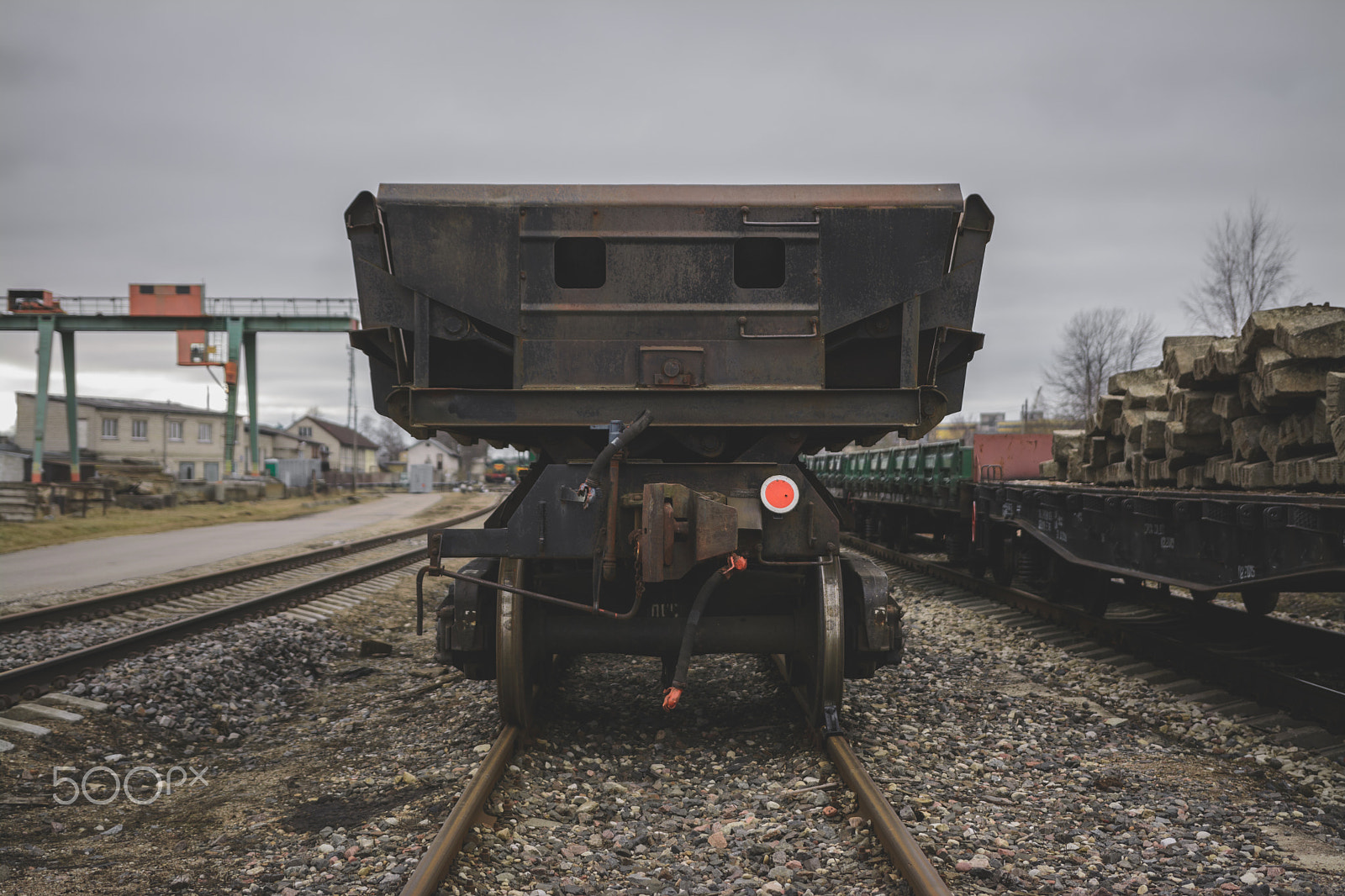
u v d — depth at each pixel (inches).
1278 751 200.2
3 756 196.9
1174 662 278.7
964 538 522.6
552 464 182.1
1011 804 164.9
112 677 259.9
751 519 176.1
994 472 487.2
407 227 176.1
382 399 189.2
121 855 147.8
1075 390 1455.5
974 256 183.3
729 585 206.5
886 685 256.2
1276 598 327.0
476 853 135.4
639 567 178.7
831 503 192.7
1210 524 241.9
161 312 1638.8
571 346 179.2
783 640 204.2
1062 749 203.3
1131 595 397.7
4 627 353.7
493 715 219.8
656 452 197.3
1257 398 250.8
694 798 166.7
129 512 1263.5
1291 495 213.0
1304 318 239.1
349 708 258.4
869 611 190.5
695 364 179.0
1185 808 162.6
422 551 753.0
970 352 191.8
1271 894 126.7
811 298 180.5
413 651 349.7
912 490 593.0
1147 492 277.1
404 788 176.2
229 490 1676.9
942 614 401.7
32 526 955.3
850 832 146.0
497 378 195.6
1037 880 130.3
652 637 202.7
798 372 180.5
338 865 136.9
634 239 178.9
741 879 131.4
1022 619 378.6
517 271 177.8
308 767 198.1
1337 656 280.2
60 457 2084.2
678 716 223.3
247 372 1785.2
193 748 223.8
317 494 2225.6
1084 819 157.6
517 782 168.1
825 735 185.5
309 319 1672.0
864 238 180.1
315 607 426.0
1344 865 137.7
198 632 337.1
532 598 201.5
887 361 195.8
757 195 180.9
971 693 253.9
